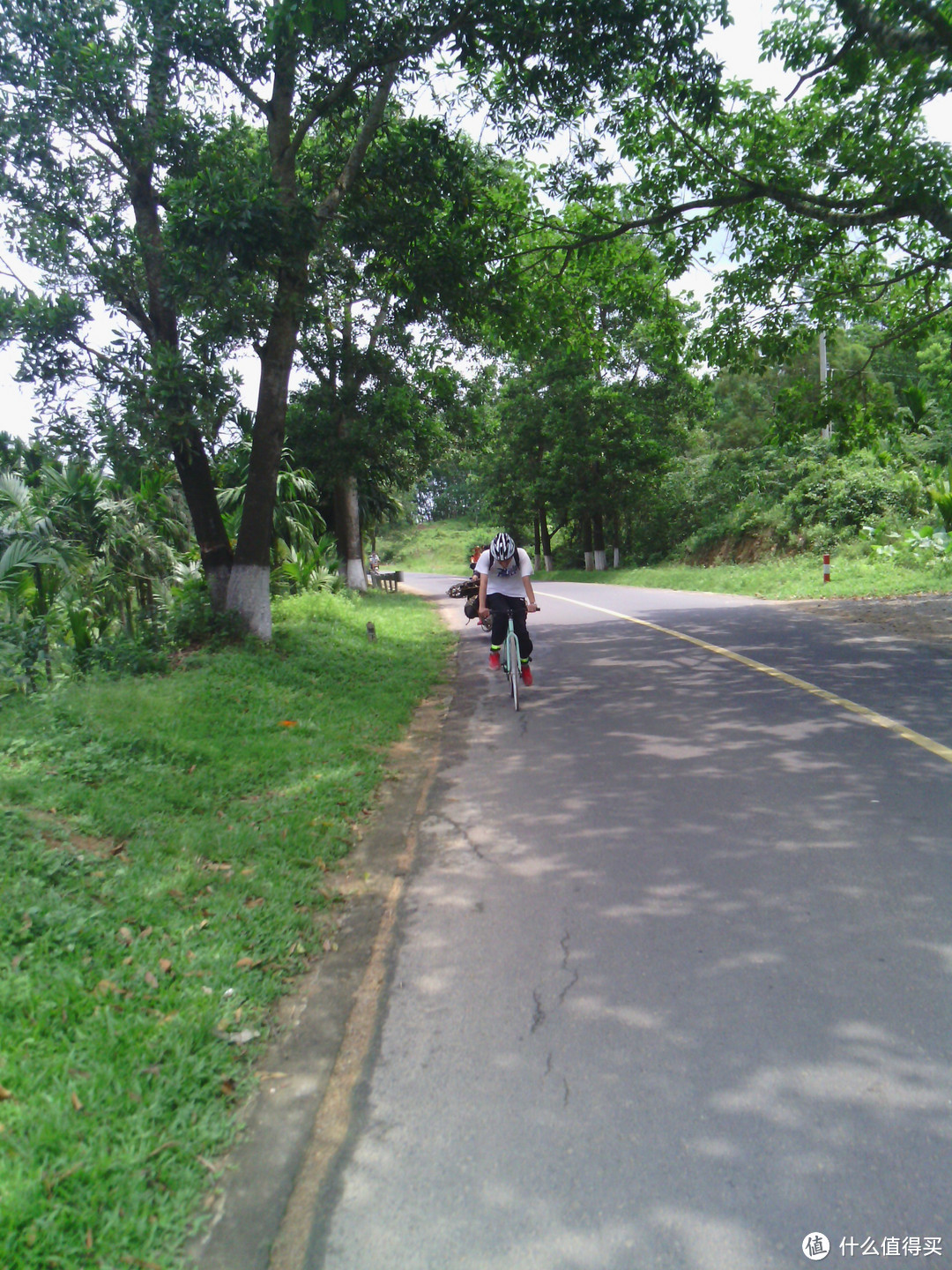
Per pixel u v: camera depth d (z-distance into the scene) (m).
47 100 11.70
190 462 13.09
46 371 11.99
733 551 35.69
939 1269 2.42
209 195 10.66
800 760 6.96
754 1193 2.70
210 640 12.73
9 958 3.88
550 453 44.75
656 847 5.43
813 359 44.72
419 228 13.32
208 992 3.83
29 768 6.27
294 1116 3.20
